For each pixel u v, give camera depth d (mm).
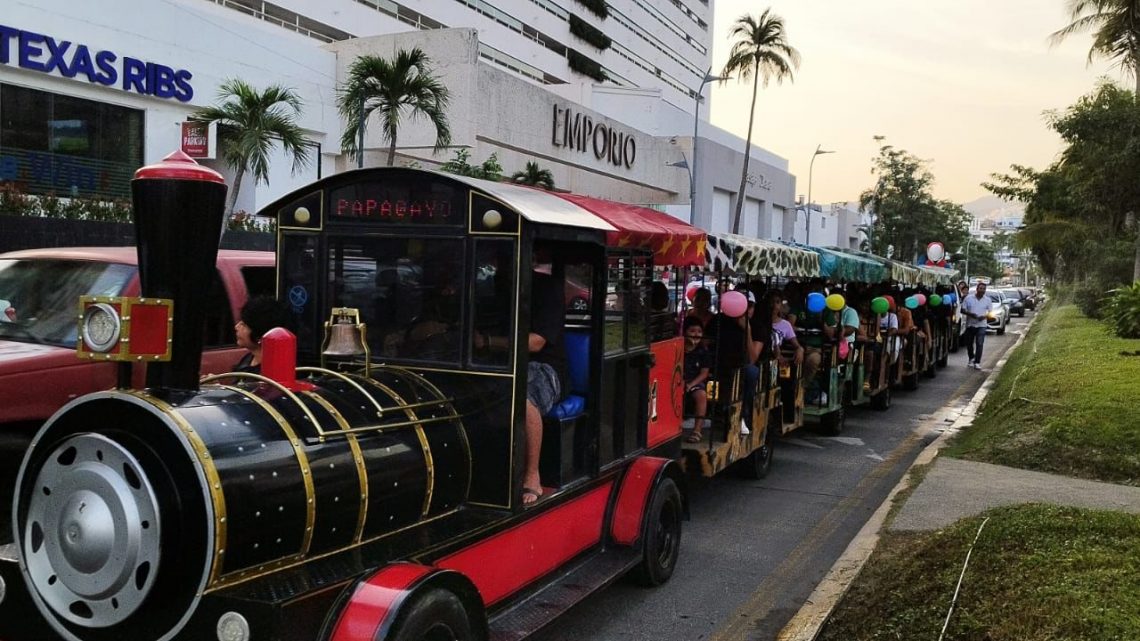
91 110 17203
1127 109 19656
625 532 5164
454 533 3627
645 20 61219
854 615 4910
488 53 41969
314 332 4348
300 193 4332
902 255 56812
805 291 11820
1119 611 4176
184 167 3021
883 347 13258
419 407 3738
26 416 4703
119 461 2807
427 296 4090
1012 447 8945
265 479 2904
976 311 19750
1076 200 22203
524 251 3889
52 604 2951
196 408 2928
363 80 17875
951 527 6121
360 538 3307
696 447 7262
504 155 28125
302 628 2840
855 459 10016
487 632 3518
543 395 4422
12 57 15555
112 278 5562
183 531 2781
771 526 7191
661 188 41438
